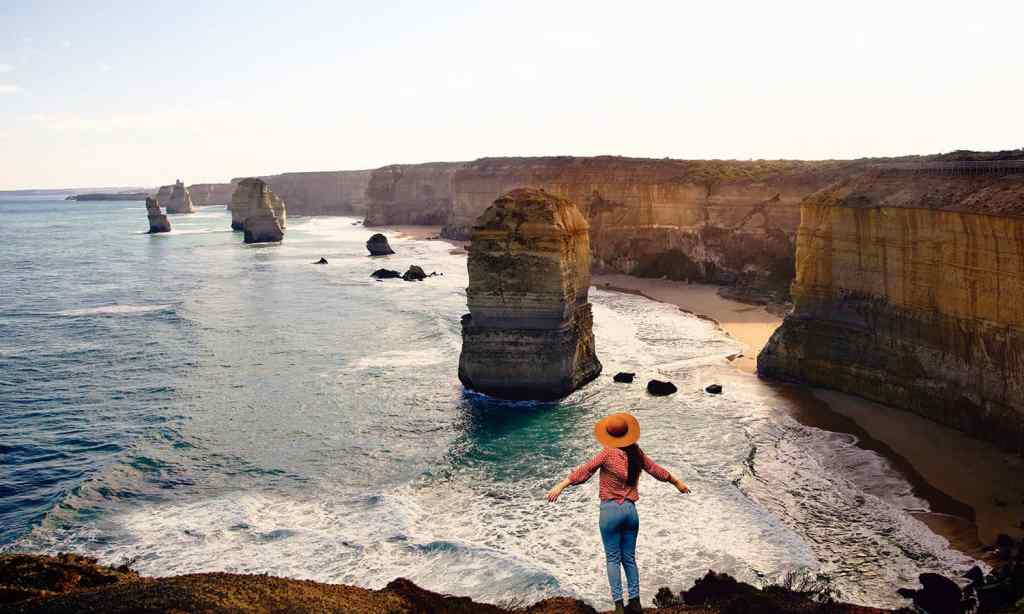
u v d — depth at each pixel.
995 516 20.78
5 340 48.41
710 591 14.90
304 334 48.56
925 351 29.05
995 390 25.66
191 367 40.34
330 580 18.00
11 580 13.62
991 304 25.58
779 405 31.73
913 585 17.06
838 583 17.23
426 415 31.36
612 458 8.81
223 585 10.41
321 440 28.45
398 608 10.28
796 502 22.08
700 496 22.20
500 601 16.66
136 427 30.38
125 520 21.75
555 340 33.09
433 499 22.98
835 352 33.47
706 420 29.95
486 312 33.78
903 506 21.72
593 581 17.61
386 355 42.12
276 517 21.94
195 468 25.77
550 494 8.59
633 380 36.12
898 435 27.30
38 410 32.81
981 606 15.17
